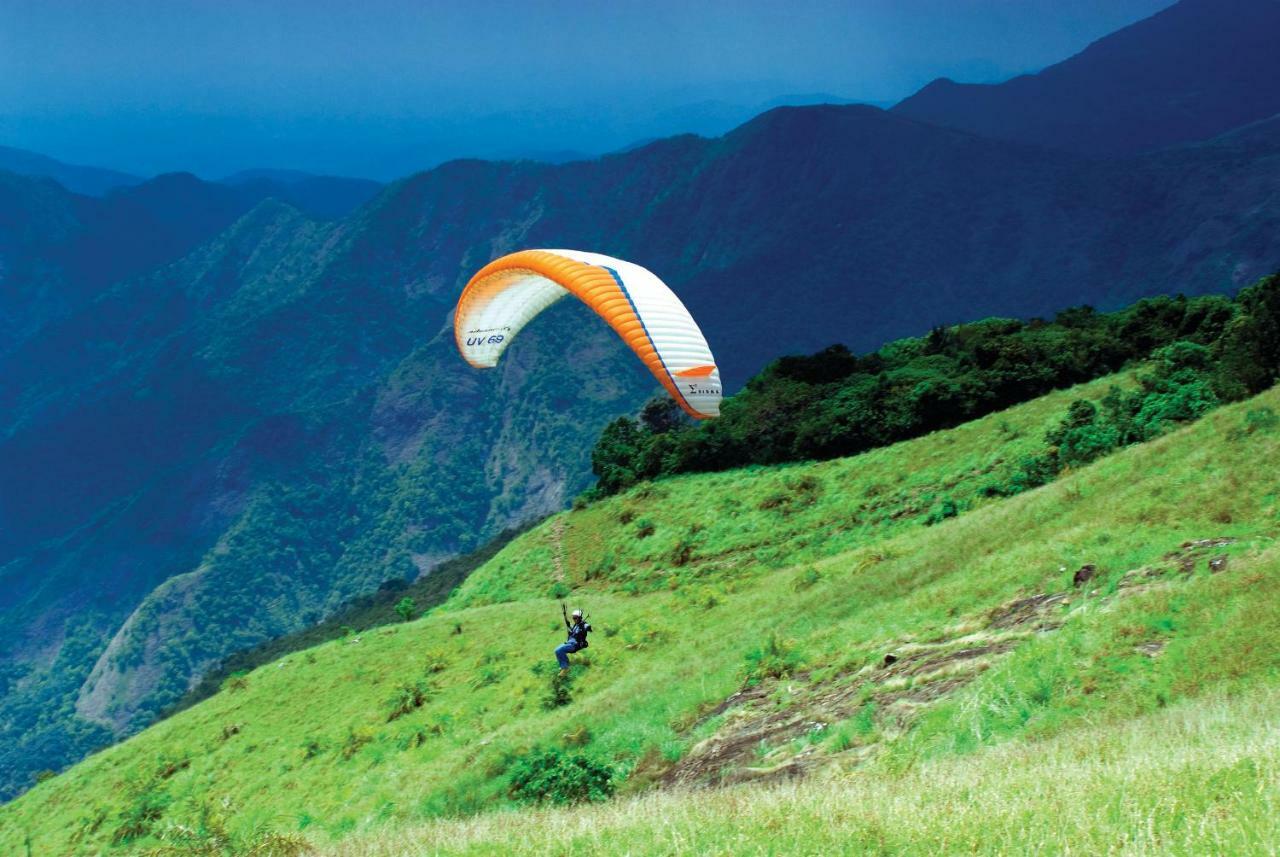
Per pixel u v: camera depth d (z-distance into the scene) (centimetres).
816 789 1127
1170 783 768
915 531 5344
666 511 8212
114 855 4366
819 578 4372
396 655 6000
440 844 1155
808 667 2589
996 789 864
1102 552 2434
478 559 18738
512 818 1301
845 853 751
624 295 2220
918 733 1655
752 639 3516
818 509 6962
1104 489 3319
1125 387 6500
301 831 3575
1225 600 1659
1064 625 1878
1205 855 613
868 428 8075
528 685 4422
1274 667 1390
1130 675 1545
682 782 2042
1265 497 2405
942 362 9162
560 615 6097
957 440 6988
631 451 10169
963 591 2644
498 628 6069
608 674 4153
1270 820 634
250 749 5169
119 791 5325
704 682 2922
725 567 6638
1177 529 2425
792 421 8825
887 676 2131
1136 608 1750
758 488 7800
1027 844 684
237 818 4162
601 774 2302
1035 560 2644
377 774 4006
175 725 6153
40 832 5319
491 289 2975
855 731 1828
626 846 877
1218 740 980
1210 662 1473
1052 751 1122
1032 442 6197
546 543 8869
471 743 3944
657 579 6962
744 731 2247
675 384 2067
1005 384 7694
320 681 5953
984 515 4191
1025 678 1652
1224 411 3497
